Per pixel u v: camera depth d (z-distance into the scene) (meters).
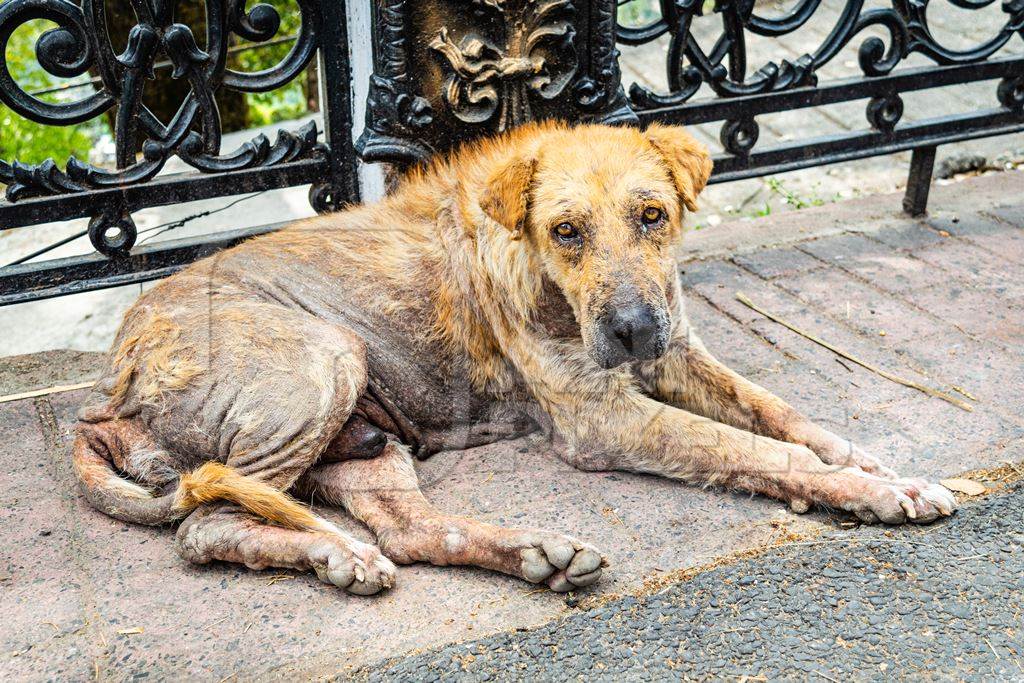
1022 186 2.37
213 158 1.93
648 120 2.08
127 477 1.71
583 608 1.59
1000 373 1.88
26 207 1.86
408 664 1.54
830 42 2.13
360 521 1.70
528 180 1.68
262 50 3.70
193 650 1.56
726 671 1.53
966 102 2.85
